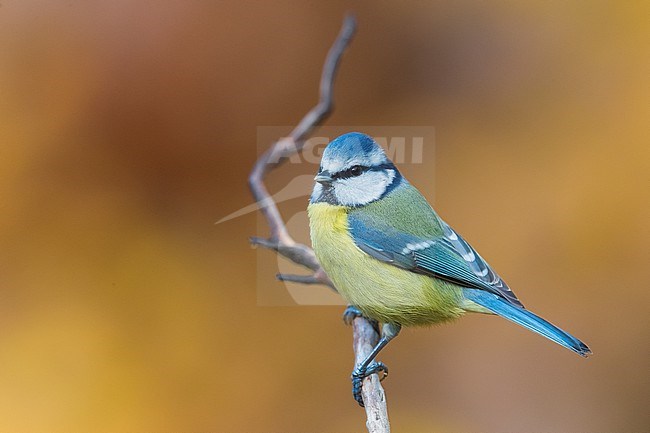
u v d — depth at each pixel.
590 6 11.66
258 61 11.37
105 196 10.66
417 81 11.88
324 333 10.12
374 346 7.89
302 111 11.23
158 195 10.81
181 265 10.44
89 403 9.58
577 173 11.03
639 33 11.57
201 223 10.69
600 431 9.46
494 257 10.70
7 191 10.42
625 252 10.46
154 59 11.02
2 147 10.52
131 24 11.05
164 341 10.05
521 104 11.63
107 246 10.45
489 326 10.16
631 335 10.03
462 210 10.99
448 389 9.95
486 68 11.84
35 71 10.79
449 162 11.34
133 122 10.88
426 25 12.05
